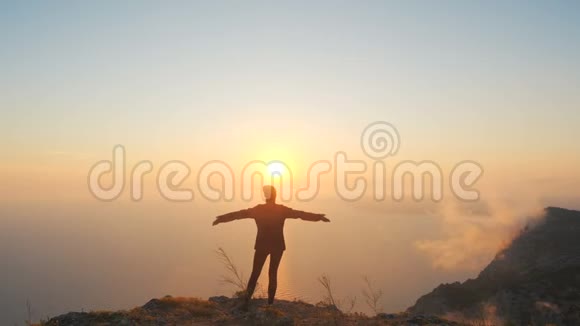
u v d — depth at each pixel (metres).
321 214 10.23
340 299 9.95
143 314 9.16
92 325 8.38
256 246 10.08
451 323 9.30
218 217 10.20
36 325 8.62
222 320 8.95
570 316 22.00
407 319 9.32
